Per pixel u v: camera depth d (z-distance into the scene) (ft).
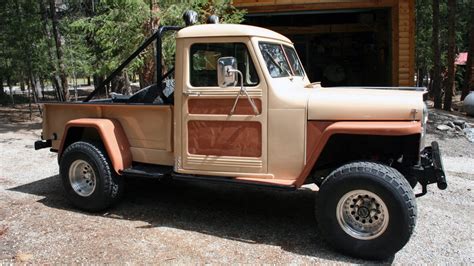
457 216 15.17
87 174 15.52
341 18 45.09
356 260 11.78
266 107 12.73
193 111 13.52
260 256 11.95
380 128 11.49
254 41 12.84
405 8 34.60
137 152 15.42
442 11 56.54
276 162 12.85
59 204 16.30
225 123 13.20
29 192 17.80
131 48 22.56
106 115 15.78
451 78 43.91
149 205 16.25
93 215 15.19
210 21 15.55
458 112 43.37
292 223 14.49
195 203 16.55
